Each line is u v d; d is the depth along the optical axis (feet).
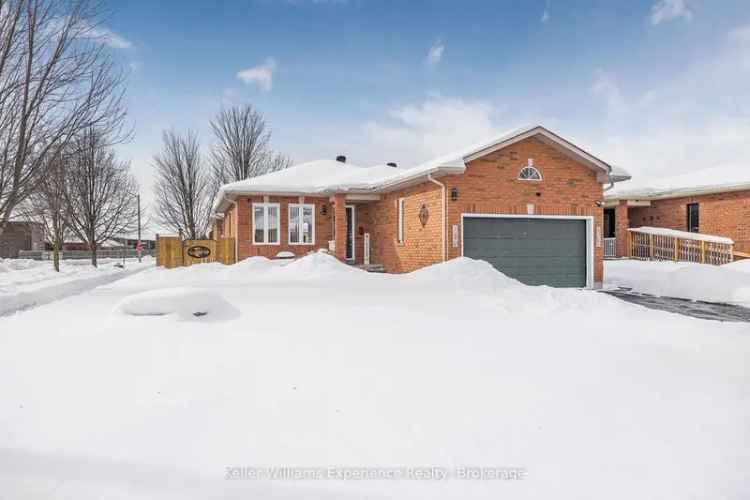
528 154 43.98
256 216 60.03
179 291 20.70
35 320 21.20
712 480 7.88
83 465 8.16
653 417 10.55
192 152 107.24
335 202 56.34
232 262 64.18
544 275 44.73
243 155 112.68
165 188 108.17
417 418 10.33
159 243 65.51
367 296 28.35
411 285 34.19
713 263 63.52
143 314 20.11
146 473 7.92
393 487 7.61
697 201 68.80
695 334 19.34
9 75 28.66
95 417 10.15
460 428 9.86
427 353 15.40
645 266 60.39
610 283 51.21
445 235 41.83
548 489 7.57
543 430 9.82
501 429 9.84
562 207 44.83
